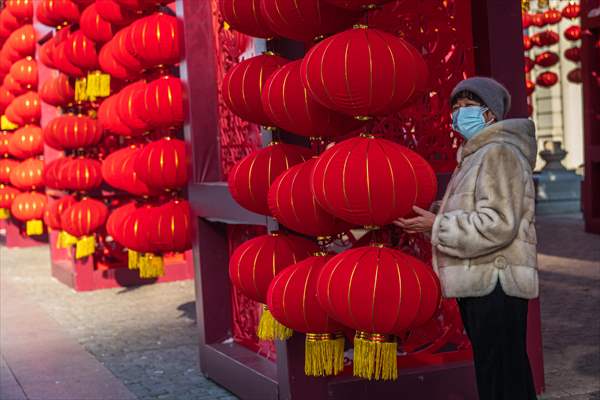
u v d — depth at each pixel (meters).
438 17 4.80
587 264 9.98
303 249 4.29
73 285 10.10
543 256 10.88
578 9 13.29
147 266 6.50
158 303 8.87
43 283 10.86
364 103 3.52
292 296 3.85
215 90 5.82
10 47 11.48
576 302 7.65
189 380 5.70
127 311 8.48
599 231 13.10
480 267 3.21
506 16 4.77
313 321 3.85
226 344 5.73
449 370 4.68
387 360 3.56
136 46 6.16
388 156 3.45
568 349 5.91
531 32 22.69
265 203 4.28
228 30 5.56
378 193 3.41
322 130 3.93
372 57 3.43
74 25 8.41
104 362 6.30
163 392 5.41
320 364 3.95
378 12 4.70
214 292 5.79
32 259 13.99
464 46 4.83
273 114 3.97
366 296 3.41
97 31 7.28
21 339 7.22
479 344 3.28
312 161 3.91
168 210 6.23
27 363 6.29
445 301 4.83
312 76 3.53
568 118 22.89
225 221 5.29
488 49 4.75
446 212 3.29
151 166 6.07
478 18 4.82
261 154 4.30
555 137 23.09
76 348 6.78
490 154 3.19
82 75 8.23
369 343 3.55
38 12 8.76
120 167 6.89
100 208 8.43
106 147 9.53
